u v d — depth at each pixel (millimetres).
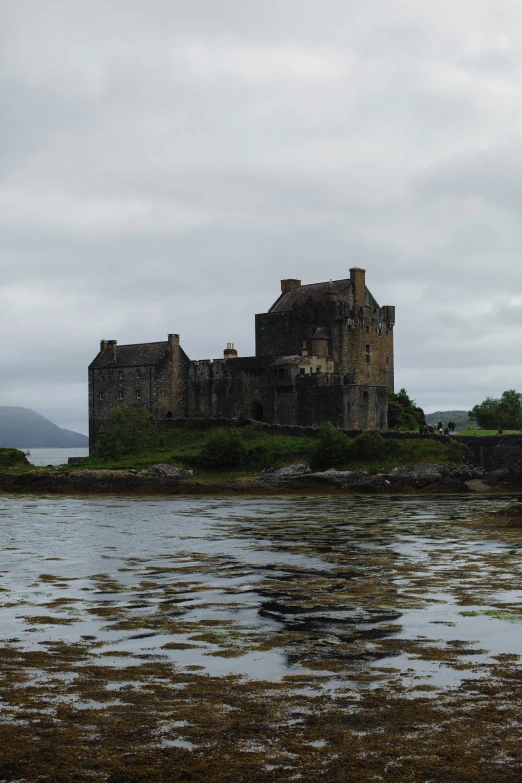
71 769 19734
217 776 19375
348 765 19859
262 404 146750
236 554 54031
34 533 67938
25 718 22750
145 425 146500
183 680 26031
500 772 19484
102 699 24266
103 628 33000
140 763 20016
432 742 21047
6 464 147750
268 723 22328
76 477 124750
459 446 122938
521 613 35000
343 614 35219
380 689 24984
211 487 117000
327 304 147875
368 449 122688
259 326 156125
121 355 162625
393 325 157625
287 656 28703
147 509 92250
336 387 135000
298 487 116250
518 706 23469
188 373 157625
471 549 54750
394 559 50688
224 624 33562
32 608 36906
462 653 28844
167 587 42062
